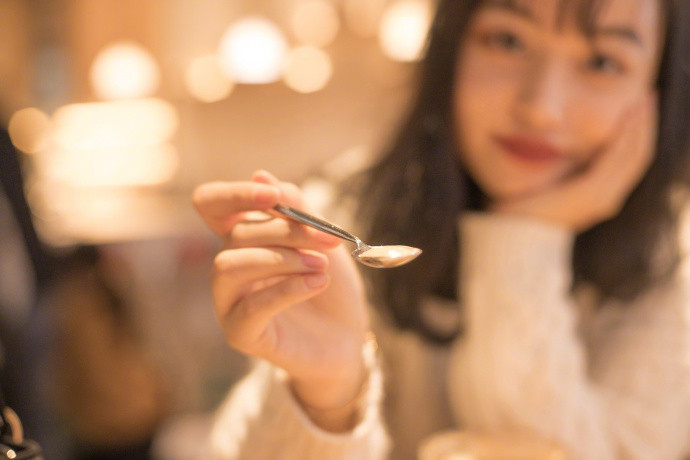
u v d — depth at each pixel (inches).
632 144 22.5
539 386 21.1
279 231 14.2
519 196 22.5
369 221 23.7
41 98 88.8
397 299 23.0
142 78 90.0
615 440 22.3
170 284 66.2
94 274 42.2
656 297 24.0
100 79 89.4
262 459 17.4
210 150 89.7
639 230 23.8
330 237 14.1
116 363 41.6
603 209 22.6
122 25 90.9
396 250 13.7
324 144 80.7
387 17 64.8
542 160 21.6
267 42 81.9
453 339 23.4
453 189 22.5
